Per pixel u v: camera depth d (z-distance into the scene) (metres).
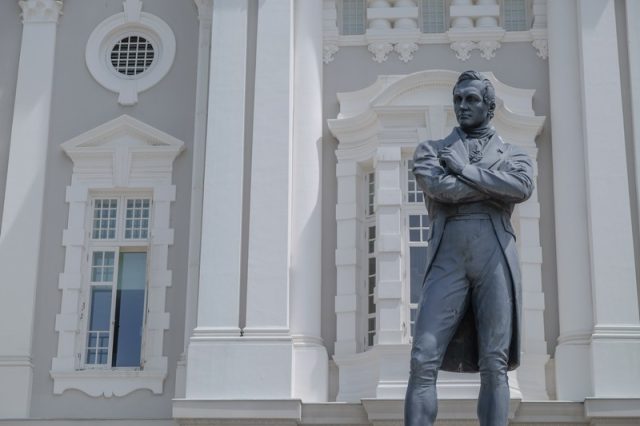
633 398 23.72
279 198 25.47
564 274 25.42
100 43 28.73
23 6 28.73
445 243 12.12
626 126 25.69
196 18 28.78
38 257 27.39
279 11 26.59
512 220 26.17
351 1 28.08
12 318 26.92
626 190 25.33
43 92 28.31
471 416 23.58
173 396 26.42
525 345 25.31
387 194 25.91
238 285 24.97
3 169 27.89
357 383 25.20
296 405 23.88
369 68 27.41
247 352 24.44
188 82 28.38
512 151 12.56
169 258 27.31
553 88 26.72
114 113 28.33
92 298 27.55
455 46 27.41
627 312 24.69
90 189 27.83
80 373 26.59
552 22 27.06
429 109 26.39
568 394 24.66
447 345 11.98
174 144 27.84
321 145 26.84
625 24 26.31
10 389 26.45
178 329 26.86
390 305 25.27
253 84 26.20
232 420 23.95
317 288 25.83
